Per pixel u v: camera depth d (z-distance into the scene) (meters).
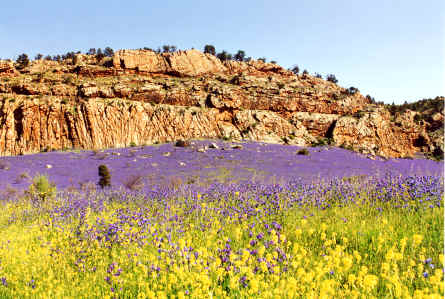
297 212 6.34
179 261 4.01
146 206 9.48
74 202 11.02
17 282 4.68
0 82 55.94
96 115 54.62
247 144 48.91
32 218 9.75
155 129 57.09
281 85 71.25
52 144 51.06
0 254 5.86
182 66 73.56
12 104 52.34
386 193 6.63
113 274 4.28
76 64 70.19
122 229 6.29
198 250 4.44
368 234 4.63
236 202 8.19
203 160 33.66
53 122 52.38
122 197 11.84
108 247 5.77
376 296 2.98
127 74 69.50
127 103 58.47
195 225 6.36
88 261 5.30
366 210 6.00
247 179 21.81
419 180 7.22
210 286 3.49
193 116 59.22
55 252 5.77
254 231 5.39
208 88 66.44
